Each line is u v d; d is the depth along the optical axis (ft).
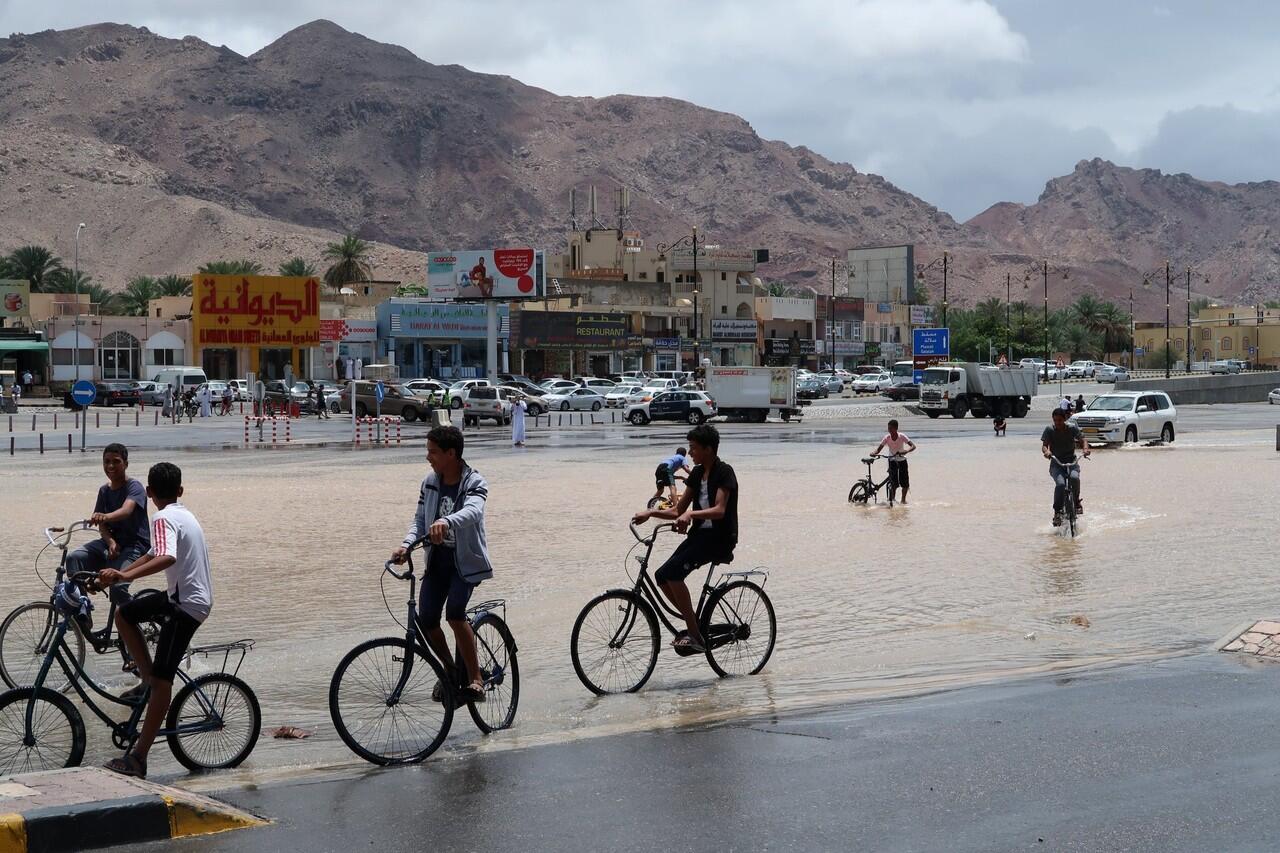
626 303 352.28
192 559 24.45
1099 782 21.94
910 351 473.26
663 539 59.26
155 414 191.21
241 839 19.92
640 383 250.78
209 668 34.27
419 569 50.67
